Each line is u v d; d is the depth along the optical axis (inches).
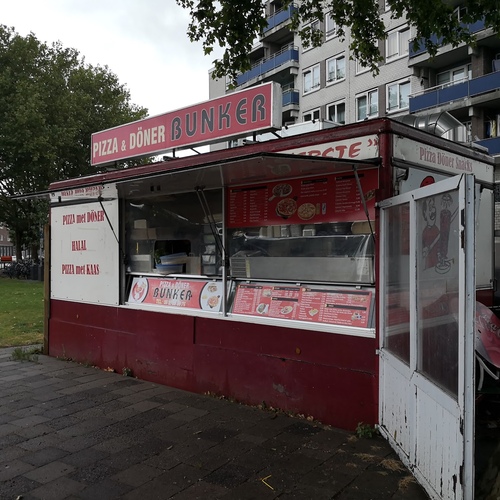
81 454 148.2
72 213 267.9
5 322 427.8
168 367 218.4
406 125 164.9
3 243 3801.7
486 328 177.2
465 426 99.6
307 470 135.3
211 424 170.4
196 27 235.6
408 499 119.8
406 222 136.3
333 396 166.7
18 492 125.8
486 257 221.9
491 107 852.0
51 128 1013.8
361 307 164.6
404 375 135.7
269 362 183.8
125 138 248.8
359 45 258.8
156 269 234.8
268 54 1396.4
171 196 229.5
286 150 180.1
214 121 205.0
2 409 189.2
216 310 204.5
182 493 124.6
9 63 1047.0
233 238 203.2
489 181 220.4
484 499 108.9
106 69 1190.9
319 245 177.6
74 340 266.2
